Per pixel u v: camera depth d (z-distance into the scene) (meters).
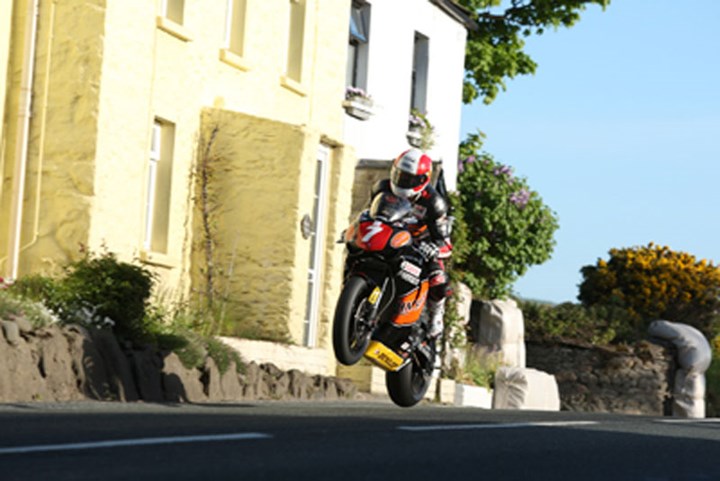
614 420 14.72
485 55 47.16
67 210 20.12
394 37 33.25
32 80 20.31
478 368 35.12
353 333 13.27
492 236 39.62
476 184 39.06
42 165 20.27
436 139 36.00
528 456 9.71
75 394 15.82
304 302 25.12
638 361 42.66
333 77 29.30
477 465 8.96
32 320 16.12
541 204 40.34
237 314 24.52
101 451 8.52
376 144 32.12
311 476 7.88
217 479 7.54
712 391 47.78
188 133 23.50
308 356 24.31
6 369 14.58
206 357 18.94
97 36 20.20
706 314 49.78
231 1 25.72
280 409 14.30
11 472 7.42
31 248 20.16
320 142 27.27
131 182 21.17
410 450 9.59
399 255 13.34
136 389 17.03
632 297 49.88
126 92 20.91
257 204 24.52
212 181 24.52
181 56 22.92
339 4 29.36
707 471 9.48
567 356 43.06
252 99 25.95
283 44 27.45
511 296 44.59
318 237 27.34
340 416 12.85
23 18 20.31
